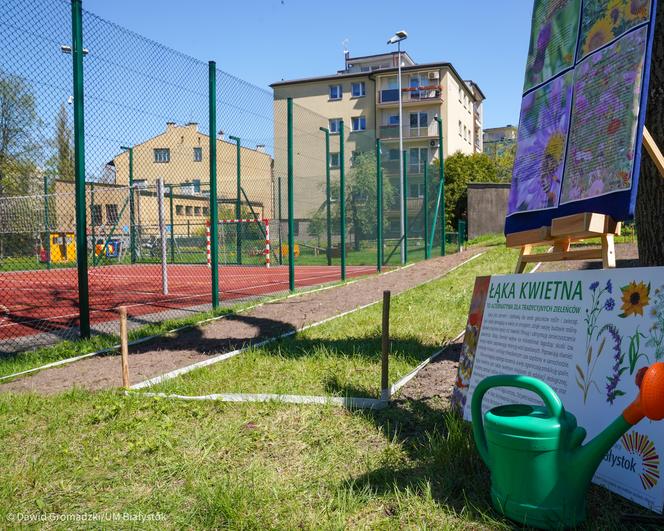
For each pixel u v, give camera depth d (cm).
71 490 275
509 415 240
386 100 4734
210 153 880
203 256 2228
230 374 482
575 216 298
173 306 980
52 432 351
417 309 794
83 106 674
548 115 355
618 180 275
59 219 1802
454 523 230
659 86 353
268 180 2231
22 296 1272
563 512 219
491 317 349
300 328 695
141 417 371
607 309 265
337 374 466
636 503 236
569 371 277
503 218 2859
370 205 2038
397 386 418
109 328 771
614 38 291
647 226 367
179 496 262
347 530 228
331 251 2070
